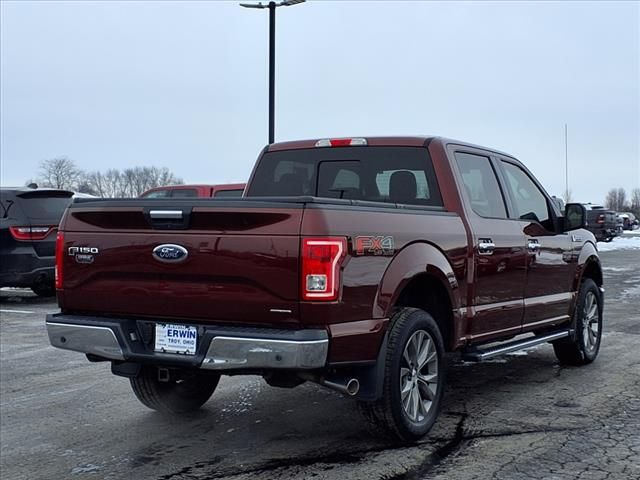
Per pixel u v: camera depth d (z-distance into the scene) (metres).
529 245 6.43
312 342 4.12
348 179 6.15
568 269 7.19
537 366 7.54
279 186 6.52
